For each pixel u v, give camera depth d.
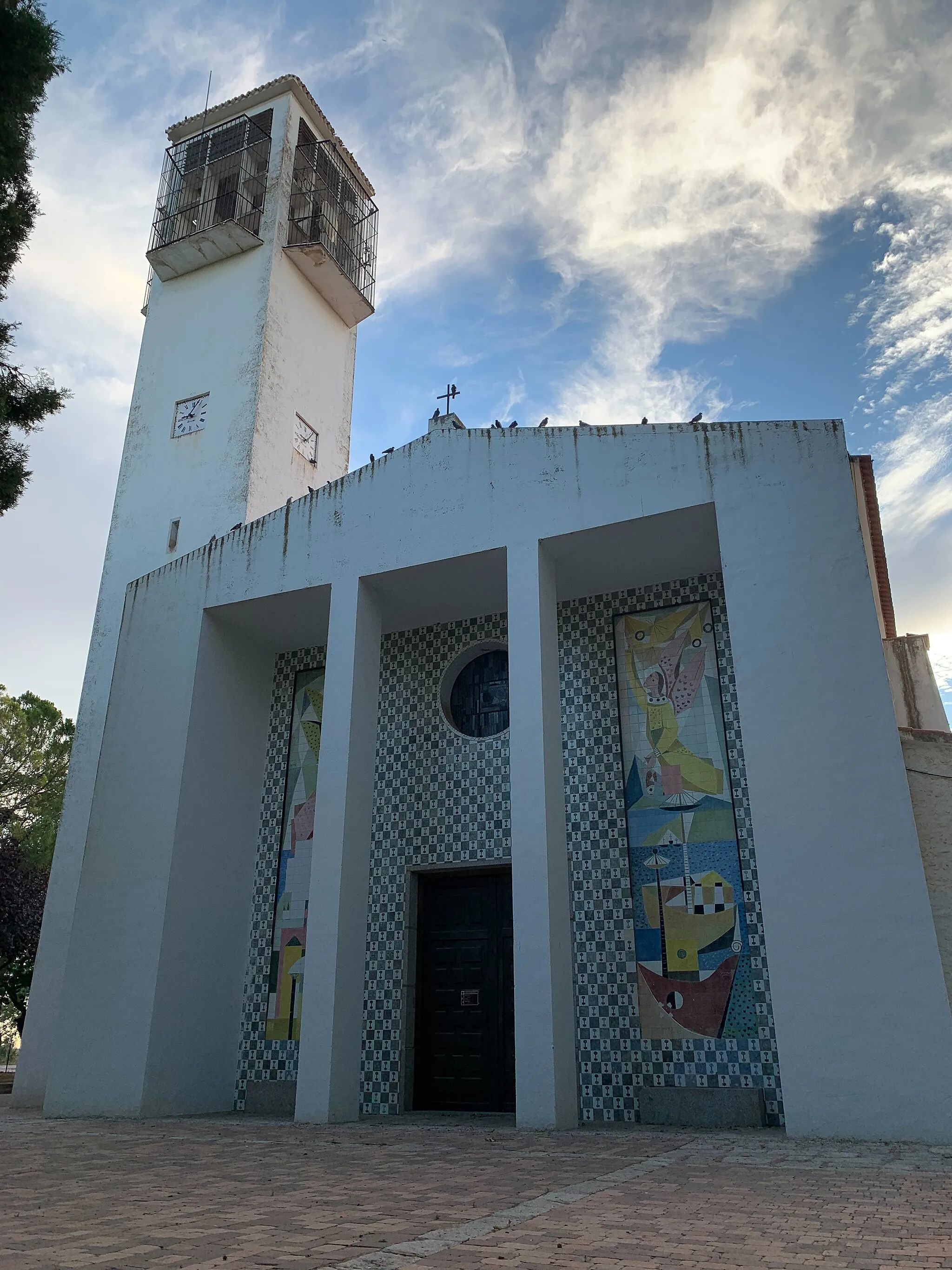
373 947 11.00
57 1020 12.28
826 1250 3.34
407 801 11.53
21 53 8.82
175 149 18.41
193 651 11.85
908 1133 6.78
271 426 15.41
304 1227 3.86
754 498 9.11
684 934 9.48
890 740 7.79
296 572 11.48
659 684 10.62
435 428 11.19
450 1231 3.73
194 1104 10.51
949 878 7.92
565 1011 8.44
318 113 18.67
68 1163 6.16
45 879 23.34
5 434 9.35
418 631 12.43
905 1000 7.07
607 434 10.08
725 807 9.76
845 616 8.35
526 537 10.09
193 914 11.01
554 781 9.20
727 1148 6.61
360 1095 10.35
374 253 18.88
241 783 12.20
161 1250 3.41
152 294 17.52
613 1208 4.25
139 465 15.89
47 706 26.05
